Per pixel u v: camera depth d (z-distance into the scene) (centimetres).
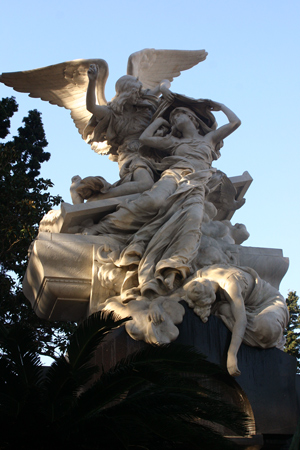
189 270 674
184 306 629
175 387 441
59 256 711
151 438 443
